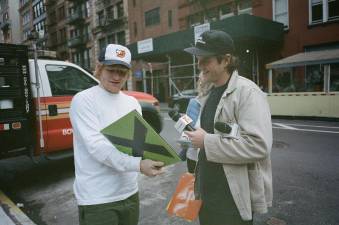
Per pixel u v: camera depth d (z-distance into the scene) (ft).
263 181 6.03
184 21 79.20
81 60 140.46
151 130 5.80
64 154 17.88
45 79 17.51
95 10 122.62
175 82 72.59
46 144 17.39
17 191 16.52
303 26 56.70
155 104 22.85
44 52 18.07
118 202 6.54
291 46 58.44
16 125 16.17
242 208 5.83
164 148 5.78
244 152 5.48
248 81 6.00
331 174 16.56
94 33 123.85
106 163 5.98
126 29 102.68
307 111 41.83
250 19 51.80
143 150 5.91
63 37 158.51
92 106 6.33
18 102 16.35
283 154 21.33
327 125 34.50
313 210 12.34
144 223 11.89
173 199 6.64
